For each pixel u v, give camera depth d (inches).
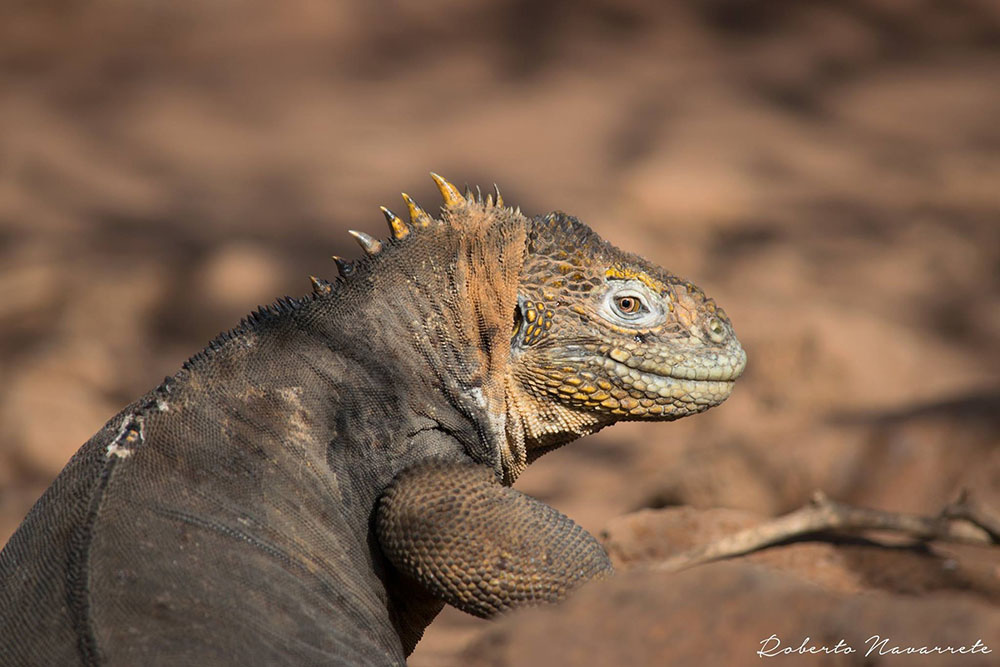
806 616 305.6
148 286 1567.4
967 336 1430.9
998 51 2760.8
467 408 389.7
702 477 709.3
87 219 1931.6
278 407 366.3
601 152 2241.6
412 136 2381.9
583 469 1074.7
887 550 554.6
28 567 332.8
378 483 372.8
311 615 342.0
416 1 2982.3
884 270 1646.2
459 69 2743.6
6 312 1492.4
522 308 398.9
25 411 1112.8
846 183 2090.3
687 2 2903.5
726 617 311.4
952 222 1884.8
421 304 389.1
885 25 2859.3
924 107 2484.0
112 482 342.3
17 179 2113.7
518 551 352.5
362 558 368.2
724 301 1496.1
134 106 2522.1
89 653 308.0
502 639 330.3
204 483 347.3
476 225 399.9
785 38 2815.0
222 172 2222.0
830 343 1185.4
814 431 708.7
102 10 2847.0
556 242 410.3
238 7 2930.6
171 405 362.9
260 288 1582.2
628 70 2689.5
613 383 409.1
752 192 1993.1
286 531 350.0
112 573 323.0
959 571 523.8
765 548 564.1
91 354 1314.0
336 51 2837.1
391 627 376.2
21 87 2578.7
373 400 376.5
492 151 2276.1
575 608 330.3
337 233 1859.0
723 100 2504.9
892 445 674.8
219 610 325.1
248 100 2591.0
